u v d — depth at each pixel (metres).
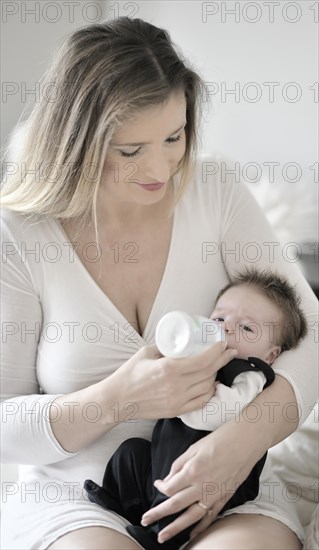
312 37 2.34
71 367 1.40
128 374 1.29
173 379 1.25
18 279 1.40
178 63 1.28
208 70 2.64
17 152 1.52
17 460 1.37
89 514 1.26
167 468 1.26
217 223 1.52
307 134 2.42
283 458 1.59
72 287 1.40
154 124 1.25
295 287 1.52
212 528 1.24
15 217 1.41
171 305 1.44
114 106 1.23
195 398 1.27
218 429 1.25
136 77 1.23
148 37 1.29
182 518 1.20
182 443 1.27
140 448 1.31
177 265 1.46
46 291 1.41
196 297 1.47
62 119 1.33
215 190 1.53
